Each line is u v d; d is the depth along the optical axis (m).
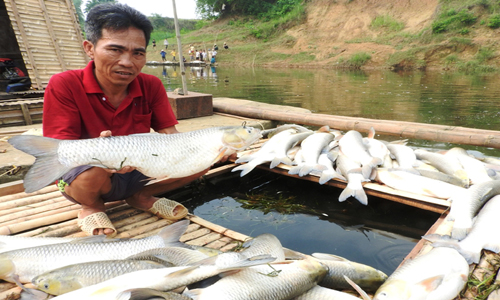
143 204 3.23
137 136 2.44
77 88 2.66
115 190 2.92
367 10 33.03
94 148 2.29
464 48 23.59
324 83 16.97
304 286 2.01
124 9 2.44
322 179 3.91
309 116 6.62
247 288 1.87
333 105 10.55
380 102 10.85
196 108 7.31
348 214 3.79
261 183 4.68
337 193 4.28
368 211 3.84
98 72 2.64
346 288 2.30
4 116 7.00
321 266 2.12
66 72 2.70
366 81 17.50
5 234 2.86
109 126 2.85
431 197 3.42
